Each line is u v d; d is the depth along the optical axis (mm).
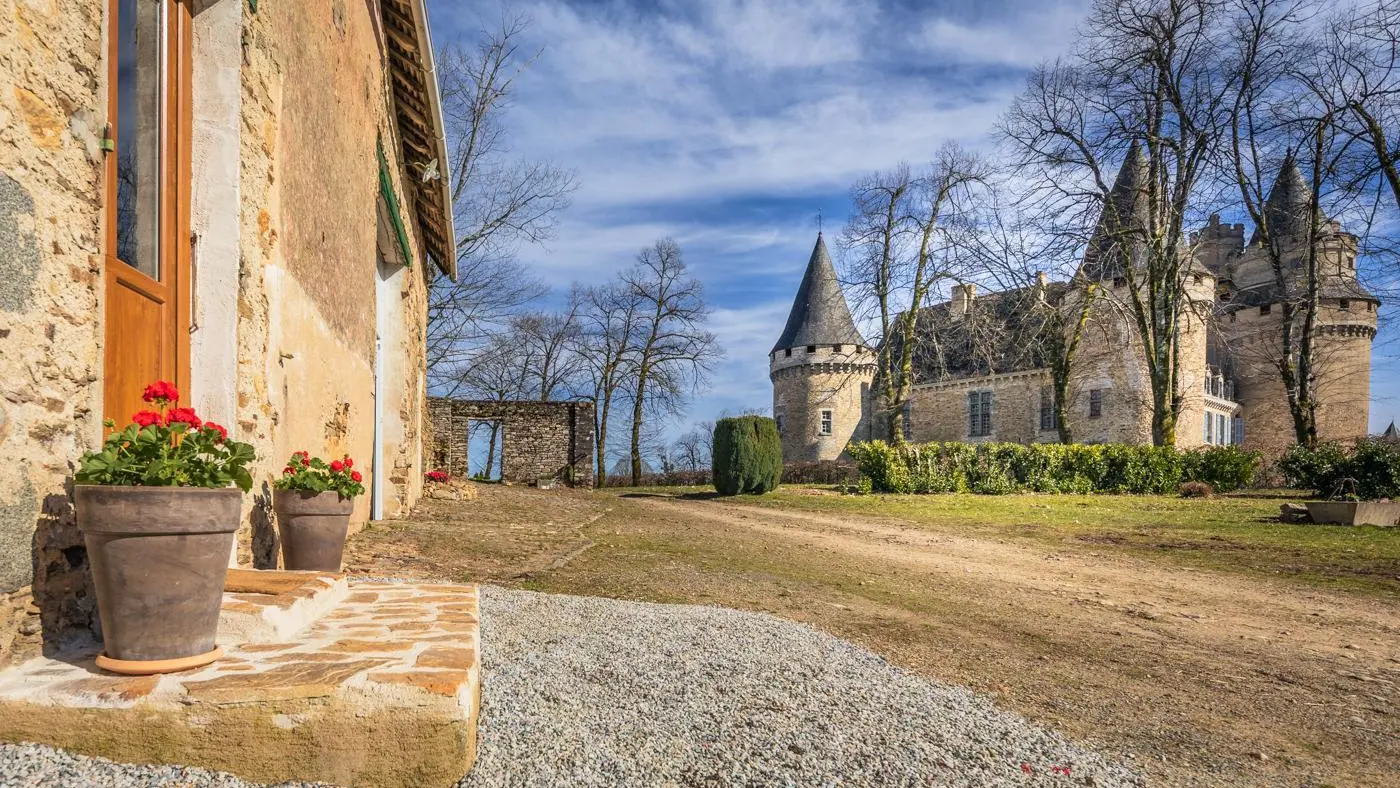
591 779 2268
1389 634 5605
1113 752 2957
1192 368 34875
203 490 2143
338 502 4496
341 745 2020
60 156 2457
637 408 36438
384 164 8688
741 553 8812
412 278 11672
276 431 4465
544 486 24688
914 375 31375
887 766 2580
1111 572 8453
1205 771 2834
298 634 2643
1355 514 12555
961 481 21812
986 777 2574
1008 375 40531
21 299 2244
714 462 23469
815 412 48812
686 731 2736
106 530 2037
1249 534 11805
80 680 2031
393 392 10328
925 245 26094
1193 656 4797
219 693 1961
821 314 49688
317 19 5473
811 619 5191
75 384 2514
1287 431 40844
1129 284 24297
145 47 3209
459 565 6277
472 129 20625
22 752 1858
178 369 3482
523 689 3027
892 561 8898
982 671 4105
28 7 2307
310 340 5363
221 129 3707
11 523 2184
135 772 1879
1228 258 42531
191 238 3633
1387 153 18156
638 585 6094
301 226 5043
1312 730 3408
